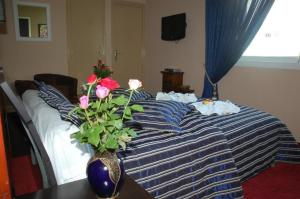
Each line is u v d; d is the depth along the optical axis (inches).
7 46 169.2
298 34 117.0
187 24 173.8
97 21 199.2
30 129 47.4
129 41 216.4
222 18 141.3
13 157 99.4
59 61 188.7
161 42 202.5
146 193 41.4
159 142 58.8
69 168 49.4
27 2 171.5
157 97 97.8
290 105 120.3
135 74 225.1
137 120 64.2
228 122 78.3
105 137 36.7
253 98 136.6
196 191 60.8
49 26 180.9
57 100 70.4
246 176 78.7
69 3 185.8
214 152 65.3
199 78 169.9
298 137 118.6
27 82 113.0
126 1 207.2
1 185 28.9
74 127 53.6
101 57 205.8
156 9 204.2
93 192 40.9
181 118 72.5
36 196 39.8
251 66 135.5
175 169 57.7
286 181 85.9
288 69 119.3
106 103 37.6
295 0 116.6
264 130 83.0
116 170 37.8
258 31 129.8
